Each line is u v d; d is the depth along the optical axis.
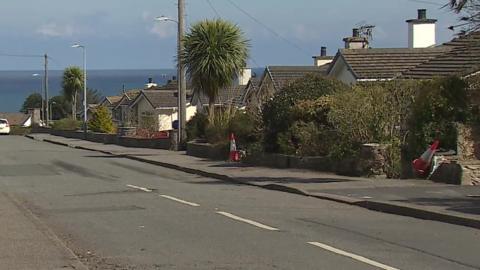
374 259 8.60
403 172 18.31
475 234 10.49
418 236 10.30
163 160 27.80
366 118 19.36
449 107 18.47
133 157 31.06
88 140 51.41
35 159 30.97
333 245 9.56
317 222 11.74
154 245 9.70
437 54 30.12
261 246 9.52
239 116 27.86
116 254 9.07
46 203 14.80
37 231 10.80
